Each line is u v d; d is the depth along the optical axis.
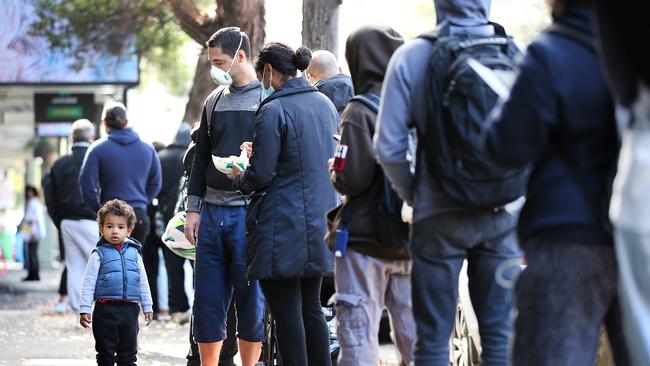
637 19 7.95
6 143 69.25
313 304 15.88
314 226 15.28
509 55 11.27
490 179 10.71
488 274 11.49
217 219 16.84
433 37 11.38
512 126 8.78
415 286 11.50
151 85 67.12
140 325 28.53
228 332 18.67
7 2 50.56
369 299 12.82
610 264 8.73
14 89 57.91
